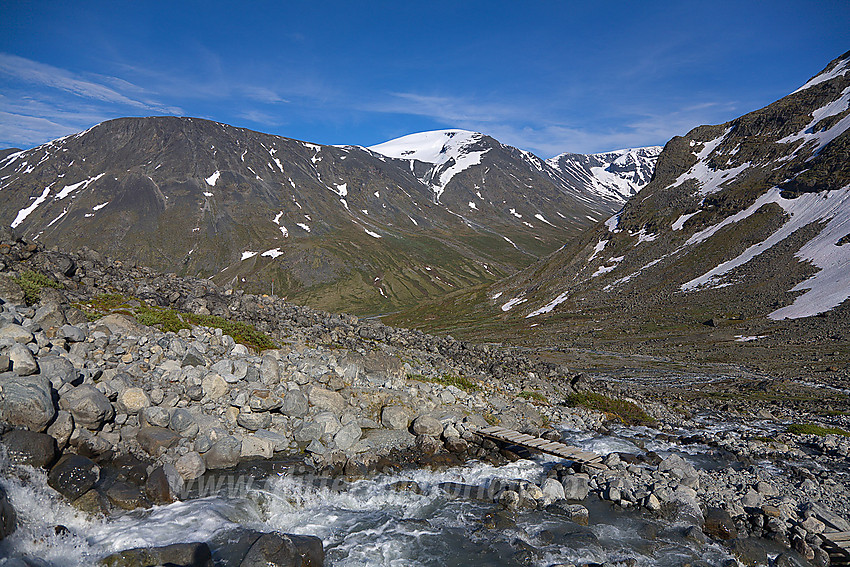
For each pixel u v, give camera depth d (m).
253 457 14.77
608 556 12.02
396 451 17.16
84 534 10.12
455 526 13.04
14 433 10.77
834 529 13.77
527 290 174.12
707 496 15.83
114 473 12.16
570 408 27.72
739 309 107.94
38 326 15.49
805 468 20.44
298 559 10.10
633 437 23.64
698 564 11.83
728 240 146.12
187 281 28.17
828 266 112.62
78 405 12.50
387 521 13.02
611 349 90.81
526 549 12.01
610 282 153.62
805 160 159.75
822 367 63.00
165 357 16.92
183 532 10.77
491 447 18.84
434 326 153.62
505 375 30.59
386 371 21.94
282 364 19.30
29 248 22.41
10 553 8.66
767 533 13.50
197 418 14.87
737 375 60.41
